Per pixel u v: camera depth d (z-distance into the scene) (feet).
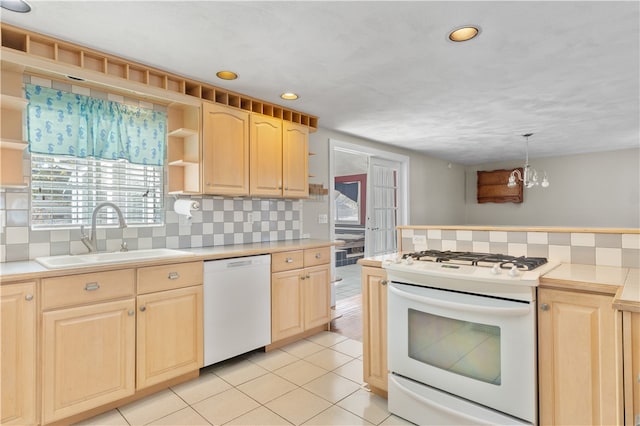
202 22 6.05
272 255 9.48
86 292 6.31
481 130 14.02
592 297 4.81
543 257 6.60
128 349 6.81
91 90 7.98
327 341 10.30
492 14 5.82
